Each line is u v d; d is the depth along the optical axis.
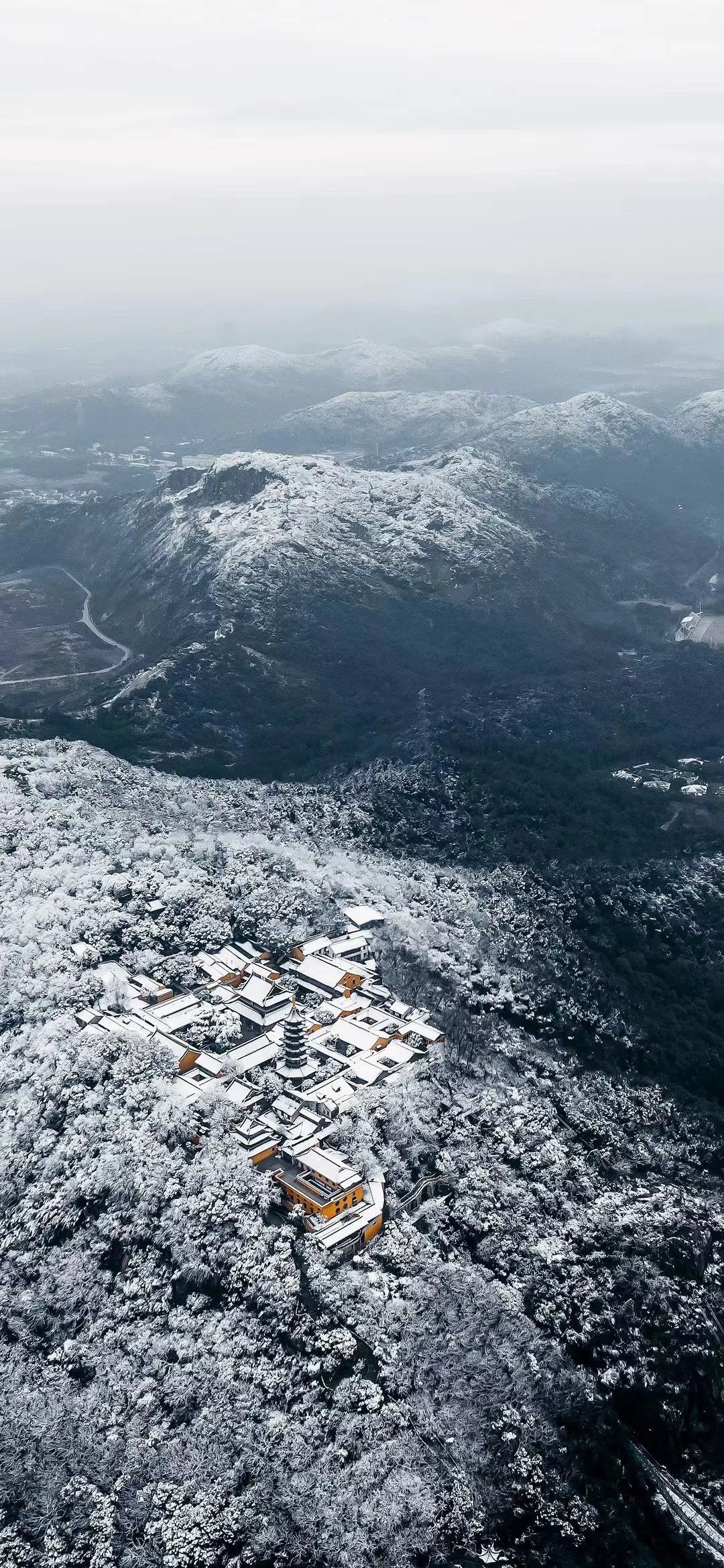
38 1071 167.62
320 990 192.38
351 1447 118.44
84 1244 142.88
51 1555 111.44
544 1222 147.75
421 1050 177.12
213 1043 177.25
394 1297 134.00
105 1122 156.50
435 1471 117.44
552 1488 118.69
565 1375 128.25
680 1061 190.00
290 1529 111.94
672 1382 131.88
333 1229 141.12
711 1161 169.88
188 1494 114.75
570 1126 170.38
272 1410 121.94
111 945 198.38
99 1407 123.94
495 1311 133.38
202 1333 130.12
